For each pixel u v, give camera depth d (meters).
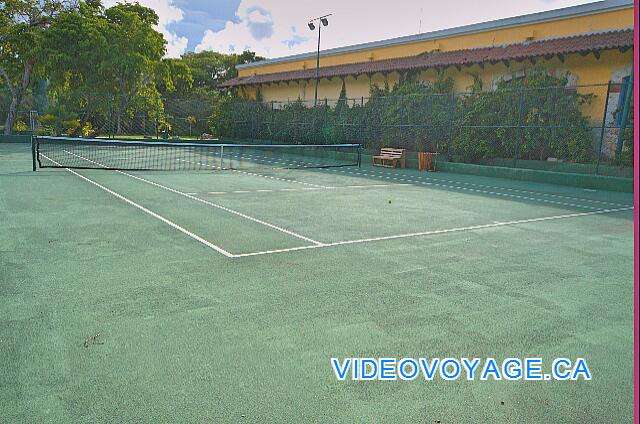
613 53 19.00
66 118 34.50
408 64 26.48
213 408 2.85
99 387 3.03
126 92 36.69
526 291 5.07
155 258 5.93
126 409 2.82
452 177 18.50
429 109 22.42
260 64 39.75
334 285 5.08
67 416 2.73
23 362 3.31
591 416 2.89
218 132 37.00
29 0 32.78
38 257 5.81
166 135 36.25
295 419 2.77
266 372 3.27
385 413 2.86
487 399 3.04
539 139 19.20
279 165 21.48
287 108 31.12
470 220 9.26
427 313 4.38
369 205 10.73
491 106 20.38
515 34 23.08
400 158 21.94
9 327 3.85
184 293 4.72
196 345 3.63
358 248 6.72
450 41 25.98
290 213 9.39
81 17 33.25
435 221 9.02
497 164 20.45
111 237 6.95
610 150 18.77
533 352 3.68
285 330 3.93
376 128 24.62
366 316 4.27
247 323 4.05
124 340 3.67
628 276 5.69
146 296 4.60
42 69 33.56
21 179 13.26
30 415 2.73
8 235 6.91
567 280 5.50
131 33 36.16
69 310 4.22
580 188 16.12
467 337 3.91
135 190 11.94
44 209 9.02
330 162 23.88
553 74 21.03
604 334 4.02
